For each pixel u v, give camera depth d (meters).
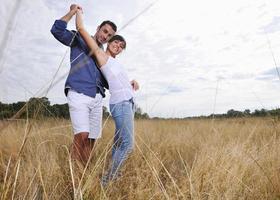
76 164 3.25
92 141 4.05
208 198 2.91
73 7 3.48
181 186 3.18
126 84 3.75
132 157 3.85
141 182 3.12
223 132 6.55
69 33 3.71
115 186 3.07
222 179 3.24
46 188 2.72
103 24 3.90
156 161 3.79
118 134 3.66
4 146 3.38
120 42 3.87
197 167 3.48
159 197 2.83
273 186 2.99
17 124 3.70
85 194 2.57
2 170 2.94
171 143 5.90
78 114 3.64
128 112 3.66
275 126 6.04
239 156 3.88
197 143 6.10
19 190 2.62
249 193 3.07
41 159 3.30
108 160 4.30
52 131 4.00
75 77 3.69
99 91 3.93
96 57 3.64
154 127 7.34
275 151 4.09
